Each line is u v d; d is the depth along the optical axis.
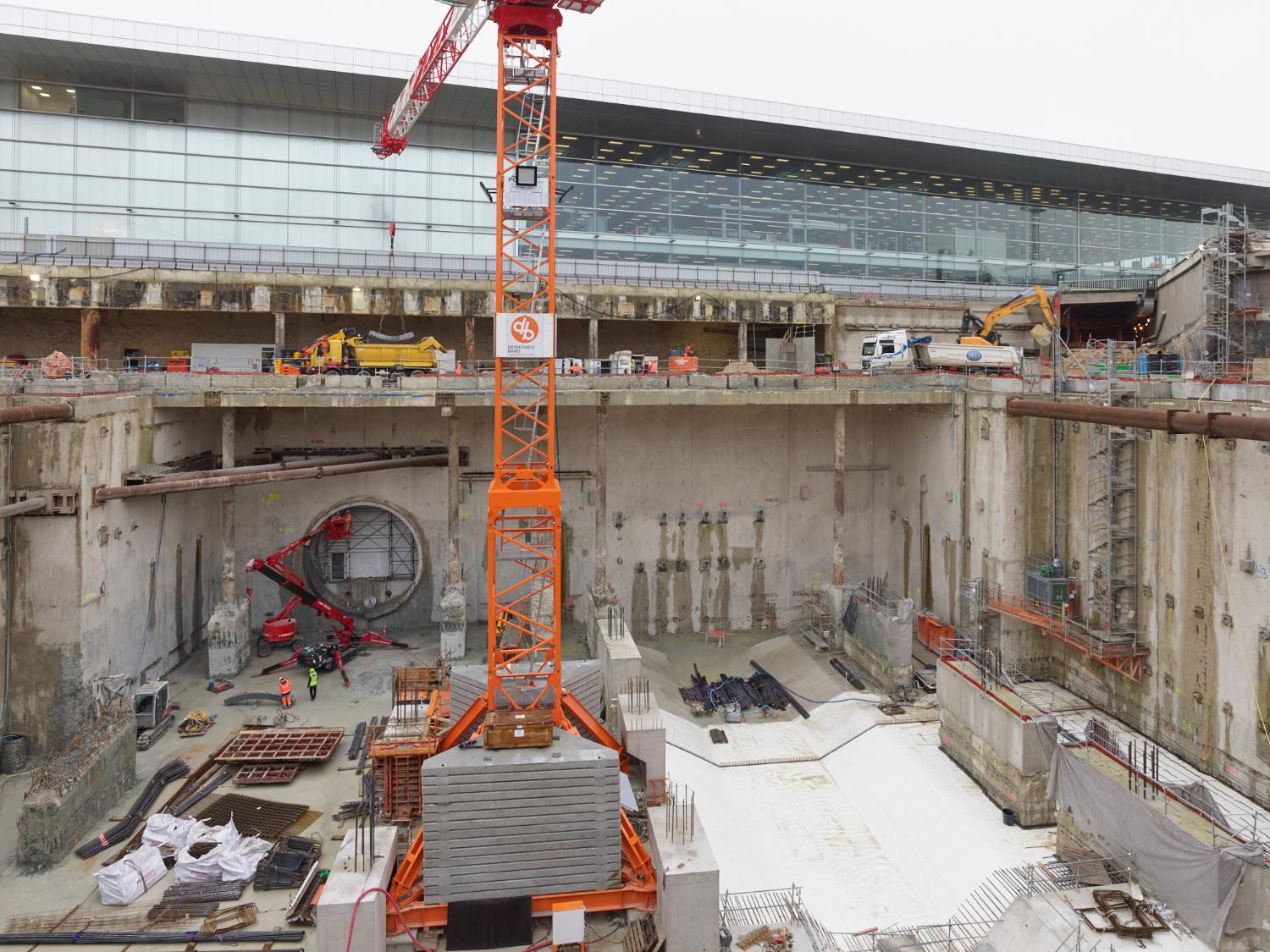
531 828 18.11
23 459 24.98
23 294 37.66
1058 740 22.09
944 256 59.91
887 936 19.69
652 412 41.25
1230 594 24.62
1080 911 17.34
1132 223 65.69
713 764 28.69
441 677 27.06
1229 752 24.69
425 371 38.19
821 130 51.62
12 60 43.44
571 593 40.97
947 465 36.72
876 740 28.89
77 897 19.25
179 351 43.00
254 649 35.78
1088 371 32.22
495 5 23.75
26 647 25.27
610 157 52.91
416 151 49.88
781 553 42.78
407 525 39.28
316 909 17.50
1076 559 31.48
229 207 47.72
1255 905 16.28
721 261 54.84
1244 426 22.03
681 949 17.31
